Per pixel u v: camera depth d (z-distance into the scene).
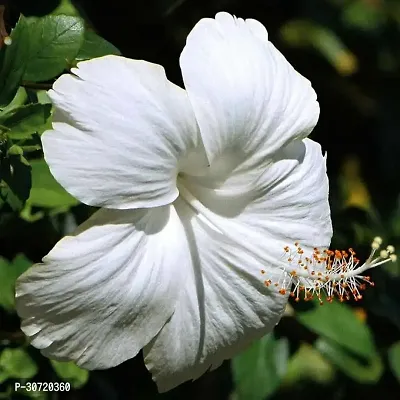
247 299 0.57
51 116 0.55
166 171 0.54
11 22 0.58
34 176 0.59
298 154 0.58
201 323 0.56
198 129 0.55
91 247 0.54
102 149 0.53
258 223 0.57
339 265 0.57
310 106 0.57
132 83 0.54
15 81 0.55
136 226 0.55
